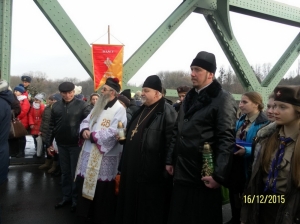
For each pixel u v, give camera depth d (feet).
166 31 22.39
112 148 11.57
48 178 19.12
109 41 19.69
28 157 22.97
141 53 21.58
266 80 29.76
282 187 6.42
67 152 13.94
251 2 26.43
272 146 6.77
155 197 9.86
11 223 12.29
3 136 10.16
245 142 9.96
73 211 13.58
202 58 8.30
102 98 11.96
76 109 13.67
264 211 6.75
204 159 7.77
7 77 17.95
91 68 20.08
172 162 9.10
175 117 10.09
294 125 6.42
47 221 12.53
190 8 23.25
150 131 10.00
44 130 21.21
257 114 10.76
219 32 25.40
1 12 17.60
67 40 19.24
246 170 8.89
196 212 8.08
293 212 5.95
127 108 16.63
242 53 26.63
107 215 11.52
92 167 11.34
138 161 10.01
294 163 6.04
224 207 15.12
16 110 19.61
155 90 10.44
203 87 8.44
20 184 17.76
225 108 7.94
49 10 18.53
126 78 20.97
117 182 11.65
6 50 17.84
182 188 8.29
